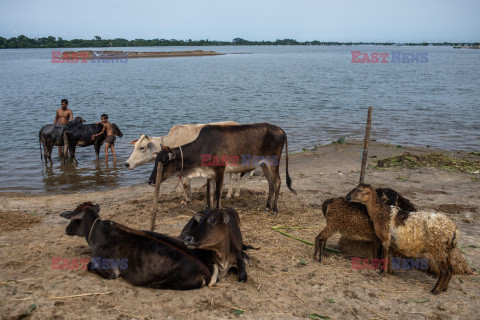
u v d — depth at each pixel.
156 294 4.68
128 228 4.83
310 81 45.66
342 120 21.73
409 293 4.95
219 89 36.88
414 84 42.50
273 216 7.79
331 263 5.77
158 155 6.93
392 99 30.56
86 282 4.88
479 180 10.48
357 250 6.02
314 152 14.29
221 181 7.48
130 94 32.69
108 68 70.56
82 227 5.28
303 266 5.62
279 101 29.08
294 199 8.91
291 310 4.48
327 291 4.94
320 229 7.09
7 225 7.15
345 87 39.16
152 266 4.70
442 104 27.84
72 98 29.80
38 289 4.66
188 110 24.77
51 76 51.78
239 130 7.42
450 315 4.48
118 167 13.08
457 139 17.02
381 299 4.79
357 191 5.27
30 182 11.28
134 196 9.56
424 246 4.98
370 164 12.41
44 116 22.06
